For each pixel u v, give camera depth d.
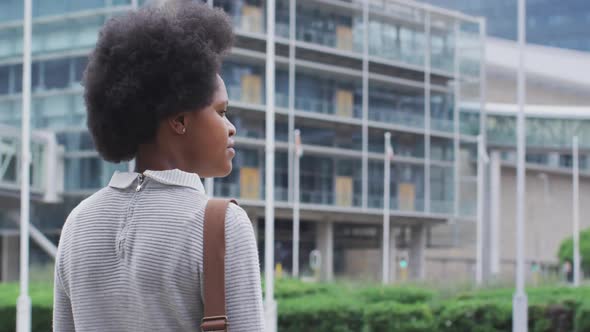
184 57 2.40
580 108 63.22
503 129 63.69
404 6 58.25
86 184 46.72
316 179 55.34
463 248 67.25
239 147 51.81
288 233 58.12
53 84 47.31
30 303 16.56
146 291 2.28
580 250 61.03
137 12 2.46
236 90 51.22
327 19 55.38
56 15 47.19
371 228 62.53
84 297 2.36
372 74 57.00
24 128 16.92
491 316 16.95
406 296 20.94
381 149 57.94
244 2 51.47
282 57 53.00
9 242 48.84
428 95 59.38
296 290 22.48
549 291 21.59
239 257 2.27
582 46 105.94
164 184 2.39
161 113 2.40
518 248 17.02
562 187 72.44
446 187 60.59
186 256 2.27
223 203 2.33
